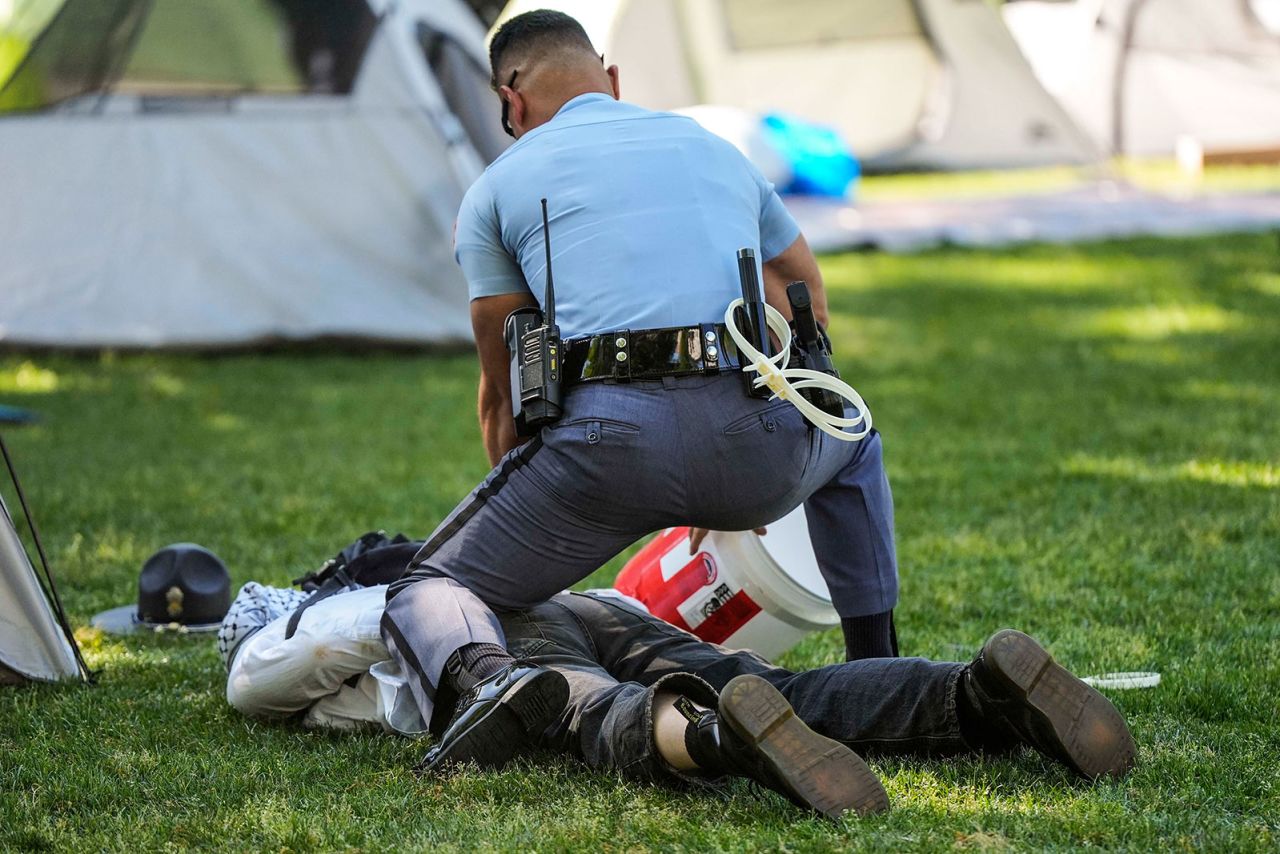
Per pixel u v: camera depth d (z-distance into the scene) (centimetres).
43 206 3291
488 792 904
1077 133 5950
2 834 860
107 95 3303
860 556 1070
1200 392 2714
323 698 1084
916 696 937
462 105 3619
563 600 1126
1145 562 1590
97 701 1162
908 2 5944
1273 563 1570
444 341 3334
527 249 1004
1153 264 4269
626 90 5988
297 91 3350
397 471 2205
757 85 6050
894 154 6072
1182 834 814
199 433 2512
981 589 1505
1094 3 6266
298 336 3297
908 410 2644
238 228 3319
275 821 873
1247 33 6222
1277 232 4678
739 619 1172
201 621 1412
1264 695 1113
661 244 974
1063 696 882
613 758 920
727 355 958
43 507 1947
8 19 3569
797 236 1088
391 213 3359
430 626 975
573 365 962
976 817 839
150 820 885
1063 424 2467
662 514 967
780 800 876
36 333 3225
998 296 3916
